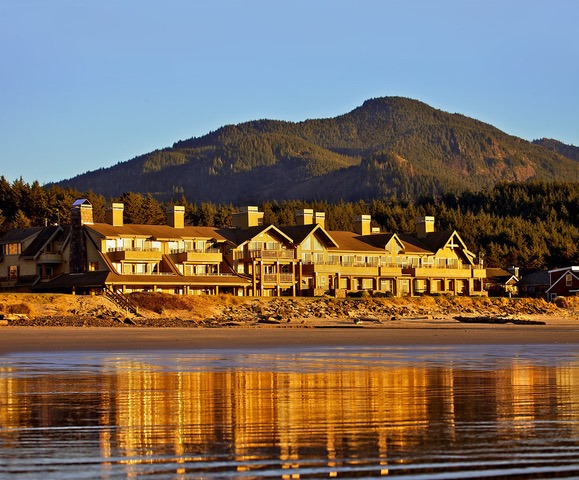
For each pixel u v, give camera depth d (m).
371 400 46.28
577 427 37.56
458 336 113.81
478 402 45.38
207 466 30.36
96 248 174.25
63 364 67.56
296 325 138.88
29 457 31.62
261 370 63.41
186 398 47.06
